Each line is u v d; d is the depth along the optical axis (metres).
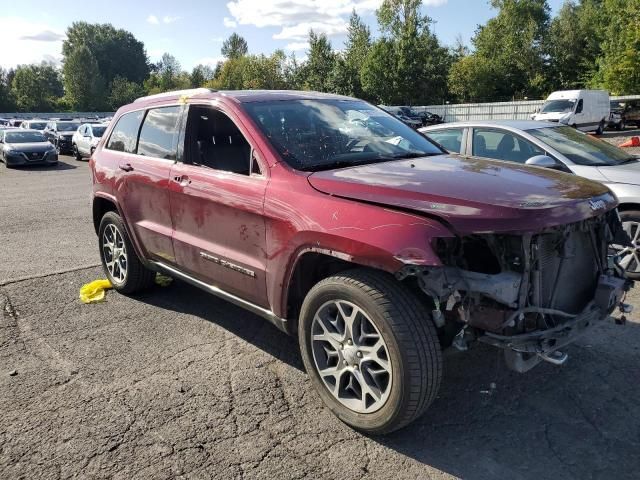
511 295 2.78
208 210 3.93
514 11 60.75
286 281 3.37
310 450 2.98
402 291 2.86
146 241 4.75
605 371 3.77
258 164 3.62
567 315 3.04
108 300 5.30
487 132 6.63
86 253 7.26
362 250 2.85
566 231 2.96
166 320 4.78
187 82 99.44
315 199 3.19
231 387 3.65
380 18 58.28
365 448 2.99
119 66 119.69
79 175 18.23
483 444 3.02
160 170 4.42
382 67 57.09
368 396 3.06
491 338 2.85
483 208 2.78
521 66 60.16
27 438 3.11
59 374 3.83
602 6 58.31
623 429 3.13
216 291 4.11
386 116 4.71
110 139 5.42
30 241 8.06
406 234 2.75
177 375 3.81
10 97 85.88
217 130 4.03
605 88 41.12
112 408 3.40
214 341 4.35
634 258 5.51
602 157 6.02
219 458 2.92
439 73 59.84
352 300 2.96
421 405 2.84
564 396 3.48
